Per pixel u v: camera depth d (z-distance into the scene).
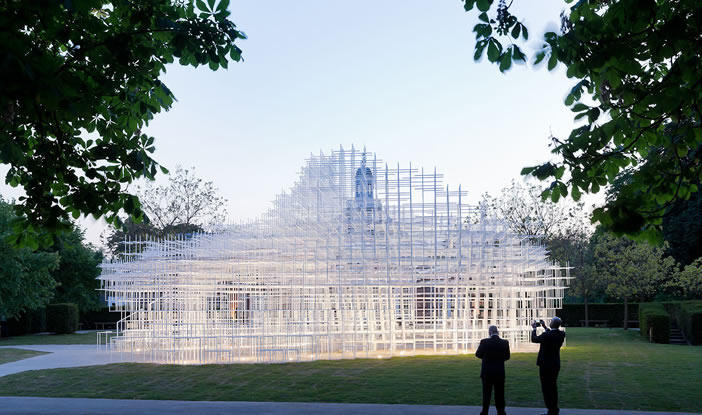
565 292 57.50
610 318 54.88
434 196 28.52
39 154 8.95
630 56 6.16
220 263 29.22
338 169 29.59
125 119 9.27
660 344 35.00
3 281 44.59
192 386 19.48
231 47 8.67
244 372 22.41
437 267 29.39
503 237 30.61
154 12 8.05
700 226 51.12
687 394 17.33
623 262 48.44
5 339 47.09
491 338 13.73
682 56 6.29
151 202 65.94
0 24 5.72
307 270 29.75
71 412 15.30
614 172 7.60
